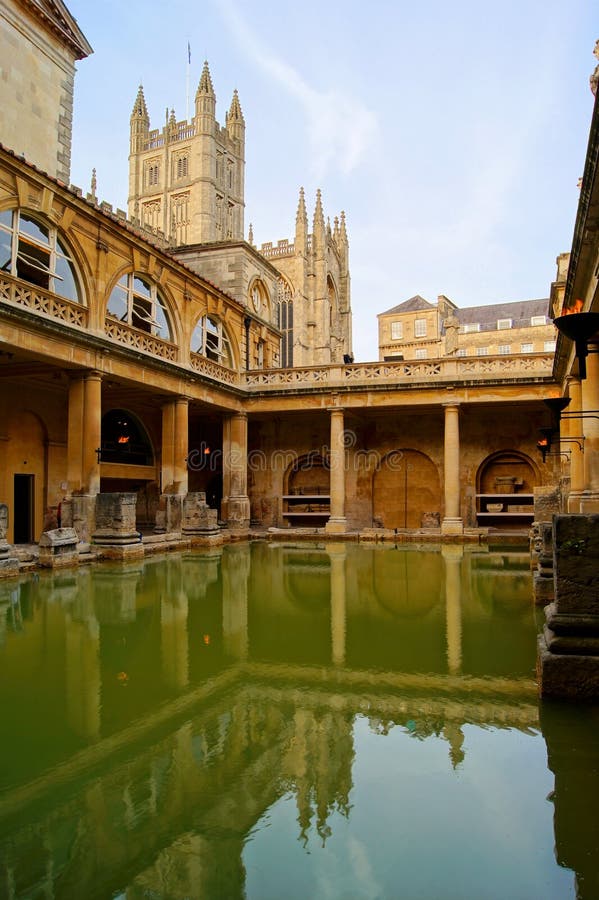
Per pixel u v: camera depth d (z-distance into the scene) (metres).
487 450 29.52
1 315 15.42
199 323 26.44
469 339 84.19
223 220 88.81
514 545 23.36
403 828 3.71
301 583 13.14
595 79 8.51
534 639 8.03
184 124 86.94
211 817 3.83
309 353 76.75
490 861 3.33
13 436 21.19
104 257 19.50
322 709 5.59
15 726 5.18
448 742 4.87
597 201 9.89
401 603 10.73
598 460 14.05
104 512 17.91
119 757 4.62
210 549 21.59
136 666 6.89
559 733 5.00
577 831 3.66
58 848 3.53
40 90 23.09
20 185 16.23
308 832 3.63
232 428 28.78
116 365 19.80
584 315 7.22
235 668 6.81
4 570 13.91
